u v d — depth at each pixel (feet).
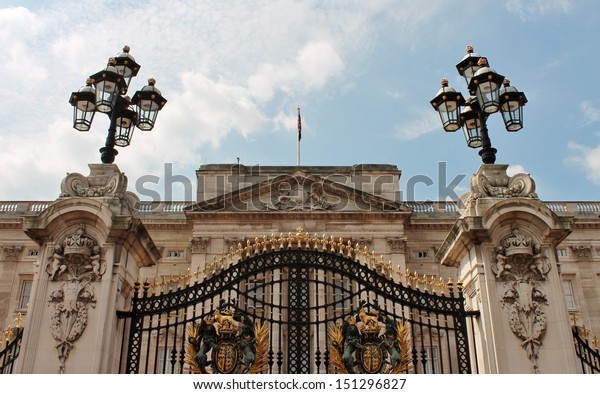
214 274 39.86
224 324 37.65
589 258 134.00
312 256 40.86
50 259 37.65
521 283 38.04
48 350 35.22
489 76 42.83
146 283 39.58
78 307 36.35
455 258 43.14
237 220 116.37
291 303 39.19
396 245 115.55
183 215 126.52
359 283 39.65
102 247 37.99
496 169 42.14
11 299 128.88
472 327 38.99
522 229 39.63
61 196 39.47
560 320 37.09
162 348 72.49
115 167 41.09
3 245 133.59
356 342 37.32
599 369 37.63
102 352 35.22
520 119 43.16
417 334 77.30
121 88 43.47
